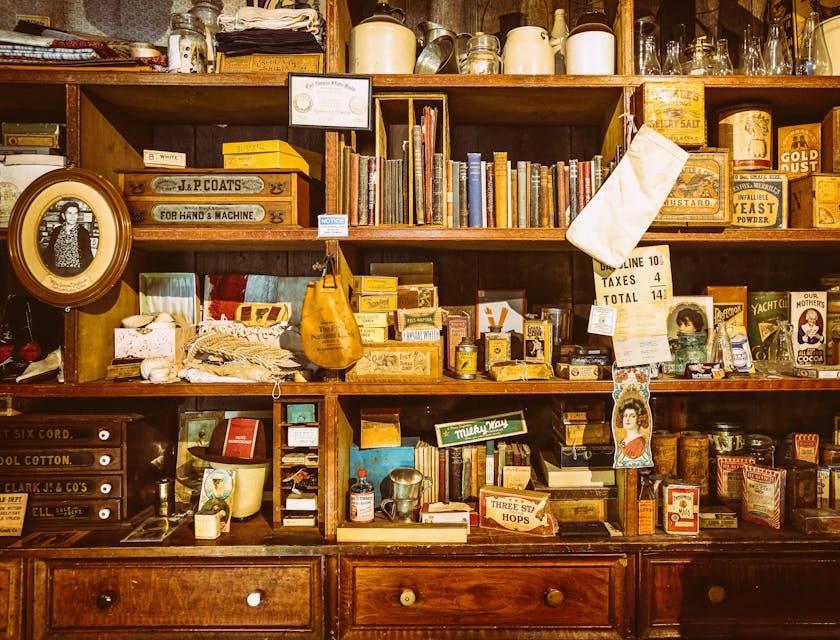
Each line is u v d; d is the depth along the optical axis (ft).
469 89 5.60
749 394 6.90
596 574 5.34
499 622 5.32
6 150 5.62
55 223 5.50
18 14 6.79
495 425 6.10
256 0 6.76
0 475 5.66
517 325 6.63
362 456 6.08
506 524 5.62
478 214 5.68
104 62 5.46
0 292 6.73
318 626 5.29
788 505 5.77
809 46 6.10
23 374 5.51
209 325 6.39
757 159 5.76
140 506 5.96
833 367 5.65
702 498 5.97
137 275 6.52
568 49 5.81
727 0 6.88
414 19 6.93
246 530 5.66
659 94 5.39
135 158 6.52
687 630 5.33
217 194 5.62
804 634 5.33
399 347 5.63
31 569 5.26
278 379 5.62
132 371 5.72
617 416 5.56
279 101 5.98
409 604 5.23
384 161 5.64
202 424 6.63
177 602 5.29
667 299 5.54
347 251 5.89
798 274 6.85
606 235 5.45
